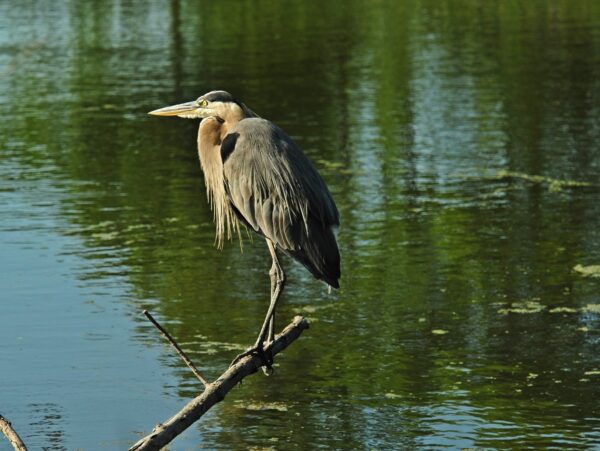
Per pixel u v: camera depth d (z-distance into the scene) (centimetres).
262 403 1055
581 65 2825
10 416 1023
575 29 3453
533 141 2066
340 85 2622
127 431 995
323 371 1124
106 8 4184
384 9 4047
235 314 1267
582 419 1012
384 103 2412
